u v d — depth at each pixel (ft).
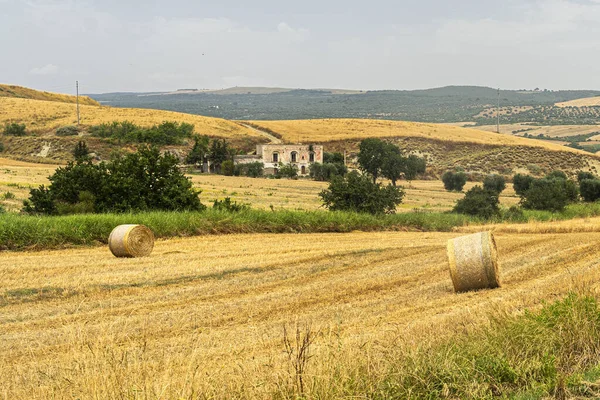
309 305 46.88
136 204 110.93
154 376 25.16
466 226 129.90
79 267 63.00
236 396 22.47
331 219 113.39
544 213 160.97
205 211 104.99
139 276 58.39
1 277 56.08
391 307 45.42
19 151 390.42
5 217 81.20
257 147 383.65
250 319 41.88
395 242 93.35
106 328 38.22
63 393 22.52
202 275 59.88
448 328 35.37
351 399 22.35
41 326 39.55
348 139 504.02
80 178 112.27
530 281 56.34
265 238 95.09
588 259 70.69
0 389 26.05
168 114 535.60
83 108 536.83
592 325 31.50
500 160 458.50
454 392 25.07
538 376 26.58
